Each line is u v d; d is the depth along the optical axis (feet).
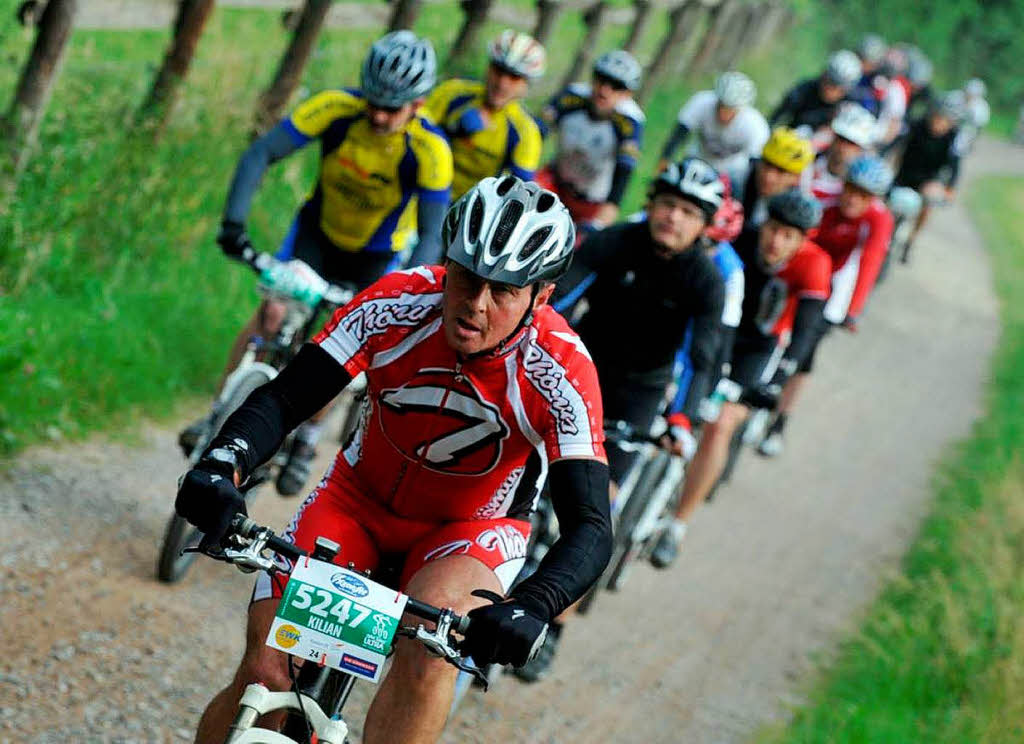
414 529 37.47
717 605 76.43
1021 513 98.68
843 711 64.18
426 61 59.98
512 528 37.42
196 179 88.22
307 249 66.64
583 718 57.88
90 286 77.82
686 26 192.95
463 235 31.58
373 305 34.09
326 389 34.19
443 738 51.80
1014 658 69.26
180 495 29.58
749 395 65.62
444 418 34.91
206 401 77.87
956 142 181.06
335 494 37.50
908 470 113.80
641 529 68.74
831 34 388.37
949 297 187.83
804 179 114.42
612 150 97.55
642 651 67.15
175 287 85.05
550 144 160.97
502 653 28.71
